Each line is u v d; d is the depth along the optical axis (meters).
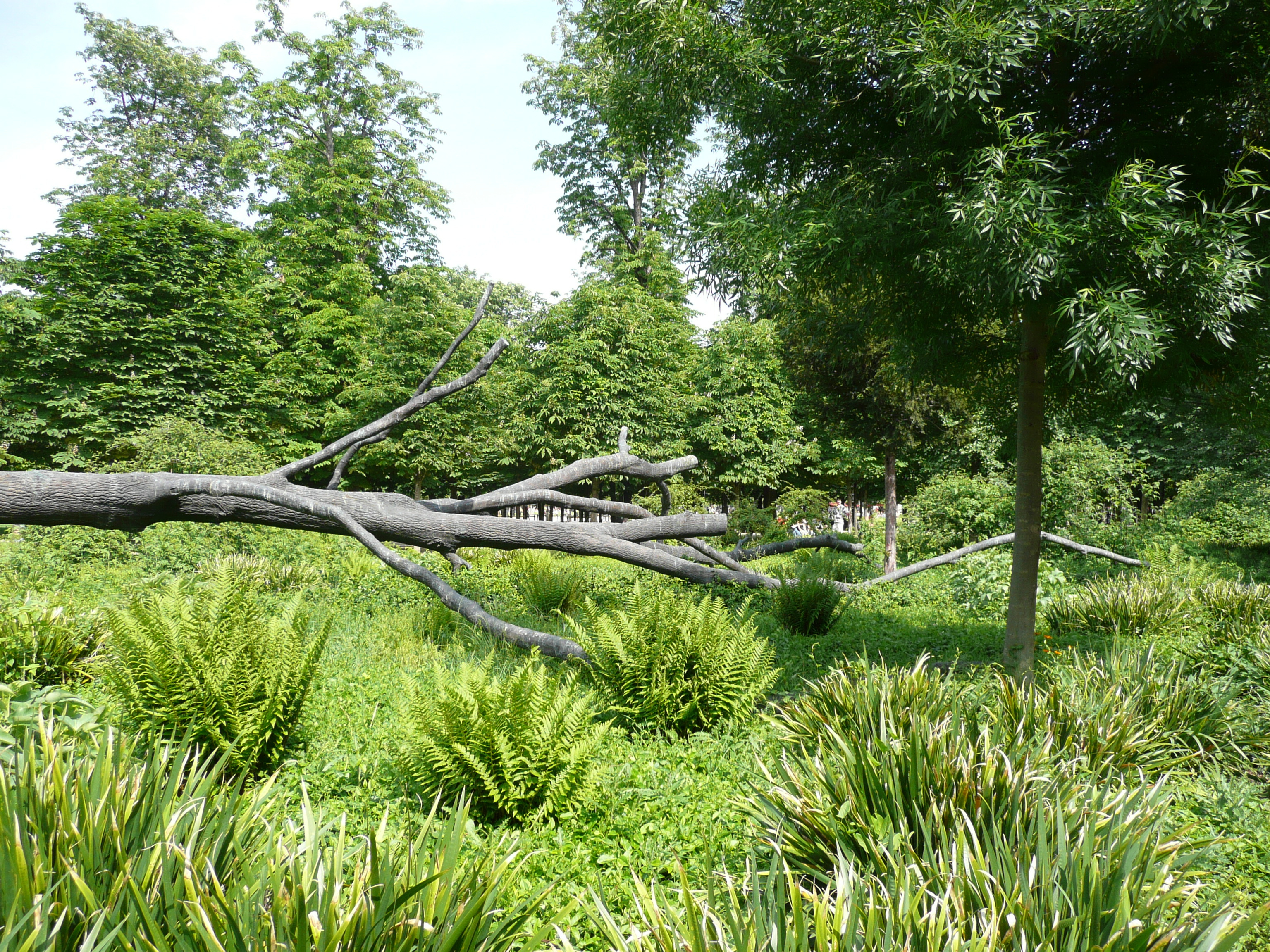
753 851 2.84
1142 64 4.59
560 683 4.78
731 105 5.24
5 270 19.88
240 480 5.44
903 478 22.33
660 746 4.34
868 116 5.30
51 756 2.27
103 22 27.55
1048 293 4.56
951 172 4.66
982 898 2.11
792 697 5.08
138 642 3.70
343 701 4.70
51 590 7.62
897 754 2.87
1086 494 14.22
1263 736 4.27
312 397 22.59
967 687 4.41
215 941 1.60
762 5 4.87
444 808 3.46
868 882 2.28
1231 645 5.95
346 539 12.52
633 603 5.14
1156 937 1.89
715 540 18.27
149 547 10.30
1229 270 3.79
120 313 19.42
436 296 21.22
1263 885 2.92
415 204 27.92
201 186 29.25
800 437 22.97
